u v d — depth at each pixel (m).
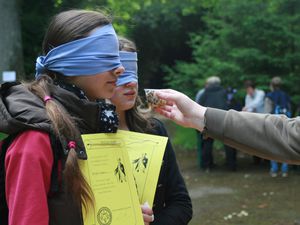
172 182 2.22
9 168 1.43
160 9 22.17
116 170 1.62
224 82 11.77
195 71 13.38
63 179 1.46
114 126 1.64
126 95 2.10
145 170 1.87
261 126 1.79
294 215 6.23
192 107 1.90
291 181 8.28
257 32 11.41
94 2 7.35
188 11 12.12
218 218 6.17
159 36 23.42
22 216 1.38
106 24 1.63
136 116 2.21
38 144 1.43
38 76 1.62
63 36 1.58
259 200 7.06
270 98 8.91
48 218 1.42
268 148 1.78
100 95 1.63
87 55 1.57
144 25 22.67
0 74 5.95
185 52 24.39
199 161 9.72
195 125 1.90
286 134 1.77
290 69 11.34
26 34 7.17
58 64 1.58
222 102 8.77
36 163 1.41
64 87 1.59
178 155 11.44
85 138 1.55
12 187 1.43
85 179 1.51
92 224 1.51
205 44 13.12
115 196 1.59
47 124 1.45
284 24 11.18
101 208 1.55
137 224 1.62
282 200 7.03
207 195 7.45
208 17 13.65
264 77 11.20
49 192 1.46
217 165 10.00
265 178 8.62
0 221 1.54
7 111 1.46
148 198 1.83
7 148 1.50
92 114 1.57
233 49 11.59
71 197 1.46
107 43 1.60
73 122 1.52
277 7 11.21
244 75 11.35
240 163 10.20
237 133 1.81
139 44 23.36
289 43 11.33
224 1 11.80
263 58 11.19
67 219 1.46
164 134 2.29
